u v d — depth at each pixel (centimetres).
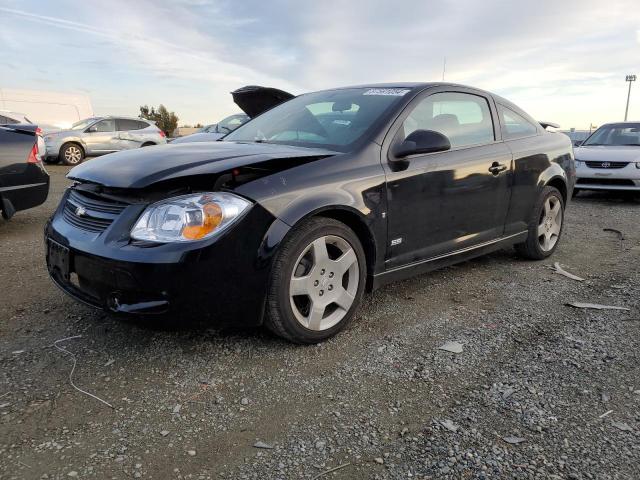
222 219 252
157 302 248
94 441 209
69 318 329
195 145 333
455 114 388
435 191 349
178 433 215
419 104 358
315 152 309
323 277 293
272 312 277
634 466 195
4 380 254
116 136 1716
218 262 251
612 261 482
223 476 190
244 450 205
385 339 306
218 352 286
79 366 269
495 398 241
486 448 206
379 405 237
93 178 276
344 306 306
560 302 369
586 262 479
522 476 189
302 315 292
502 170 407
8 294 372
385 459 200
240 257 257
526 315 344
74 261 270
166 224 247
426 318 339
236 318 266
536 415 228
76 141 1641
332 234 292
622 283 411
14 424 219
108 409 232
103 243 255
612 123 1022
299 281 282
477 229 396
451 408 234
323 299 296
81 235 270
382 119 336
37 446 205
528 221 454
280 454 203
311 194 280
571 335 310
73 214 290
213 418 226
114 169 277
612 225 669
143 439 211
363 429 219
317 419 226
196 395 244
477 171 382
